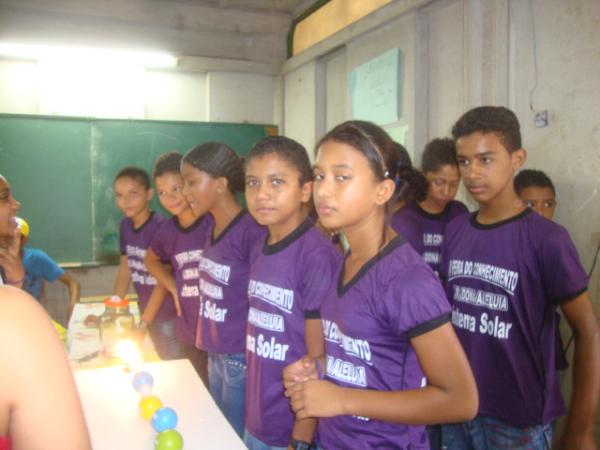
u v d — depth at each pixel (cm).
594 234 187
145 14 388
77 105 383
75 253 383
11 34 359
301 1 394
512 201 126
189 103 420
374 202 92
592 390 112
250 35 423
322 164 92
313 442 111
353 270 98
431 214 207
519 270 120
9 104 371
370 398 88
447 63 258
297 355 124
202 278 166
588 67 188
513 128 124
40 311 56
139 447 100
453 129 133
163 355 225
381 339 91
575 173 194
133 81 396
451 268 135
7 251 176
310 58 374
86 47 371
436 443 153
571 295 114
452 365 84
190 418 111
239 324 156
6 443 49
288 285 124
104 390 126
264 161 125
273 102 438
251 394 133
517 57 218
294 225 129
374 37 302
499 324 122
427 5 260
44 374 52
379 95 294
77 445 53
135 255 248
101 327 168
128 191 240
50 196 375
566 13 196
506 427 122
